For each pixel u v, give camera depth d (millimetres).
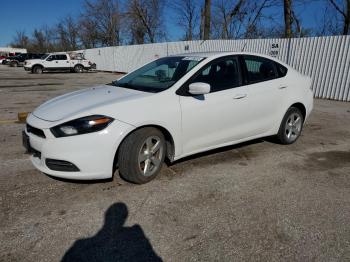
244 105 4664
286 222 3146
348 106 10430
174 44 20172
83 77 23078
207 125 4289
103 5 45938
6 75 23922
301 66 12641
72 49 60656
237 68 4734
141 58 24688
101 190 3695
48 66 27781
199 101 4156
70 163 3408
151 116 3699
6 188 3699
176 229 2988
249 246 2770
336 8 18531
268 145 5609
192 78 4191
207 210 3332
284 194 3742
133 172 3697
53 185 3795
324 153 5281
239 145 5551
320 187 3955
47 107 3891
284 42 13109
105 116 3465
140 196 3584
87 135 3385
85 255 2609
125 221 3096
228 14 21703
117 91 4180
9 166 4359
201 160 4746
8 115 7922
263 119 5043
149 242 2791
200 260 2580
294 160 4891
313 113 9070
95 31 48844
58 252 2633
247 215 3258
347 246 2797
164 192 3695
